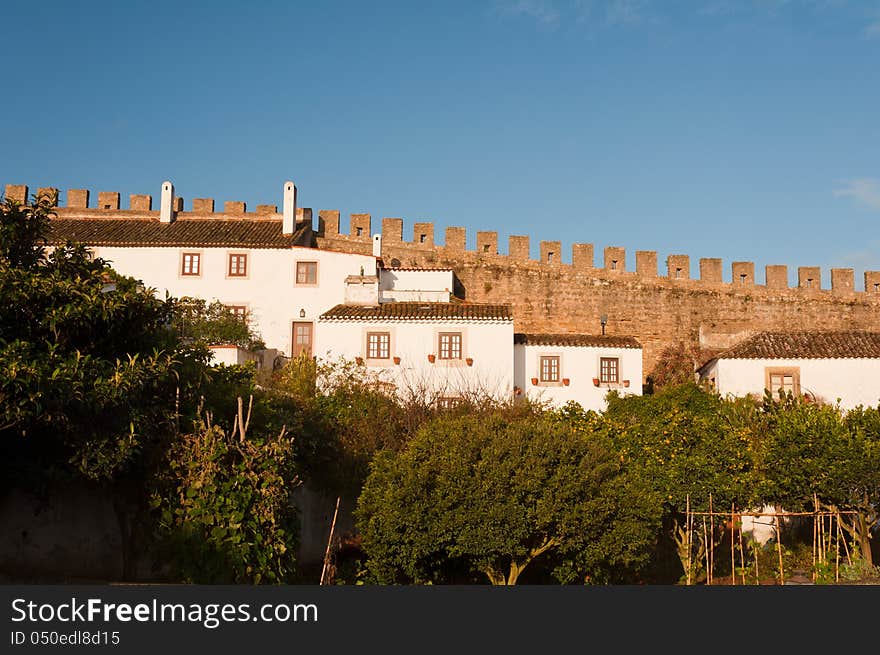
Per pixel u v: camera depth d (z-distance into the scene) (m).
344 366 33.31
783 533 29.80
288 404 23.92
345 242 53.19
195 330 35.06
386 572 19.45
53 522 17.64
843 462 23.20
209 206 53.09
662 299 53.91
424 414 27.73
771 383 36.47
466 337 35.81
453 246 53.75
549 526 19.27
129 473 16.72
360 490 24.94
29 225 17.58
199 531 15.73
